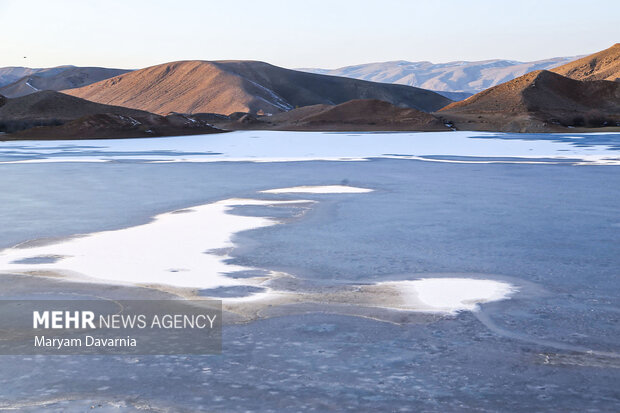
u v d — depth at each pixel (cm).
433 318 668
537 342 595
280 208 1508
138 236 1147
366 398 470
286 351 567
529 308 707
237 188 1948
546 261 943
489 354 562
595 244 1069
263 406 456
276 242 1090
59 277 847
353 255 986
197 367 528
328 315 678
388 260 950
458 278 842
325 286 804
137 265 919
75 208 1514
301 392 480
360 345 583
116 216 1388
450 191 1862
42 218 1362
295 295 760
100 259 959
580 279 838
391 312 690
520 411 450
